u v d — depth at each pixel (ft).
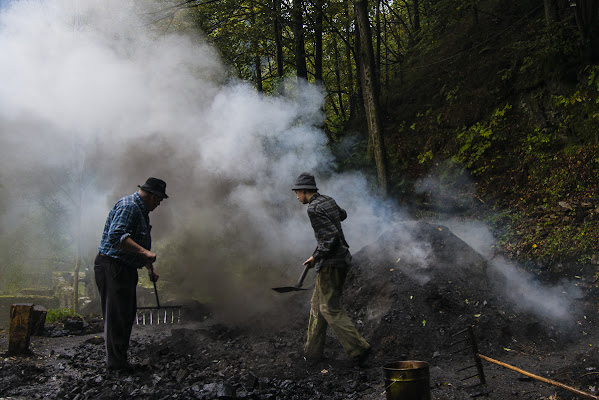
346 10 37.29
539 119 25.89
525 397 10.20
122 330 12.25
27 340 13.41
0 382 11.07
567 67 24.91
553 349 13.73
